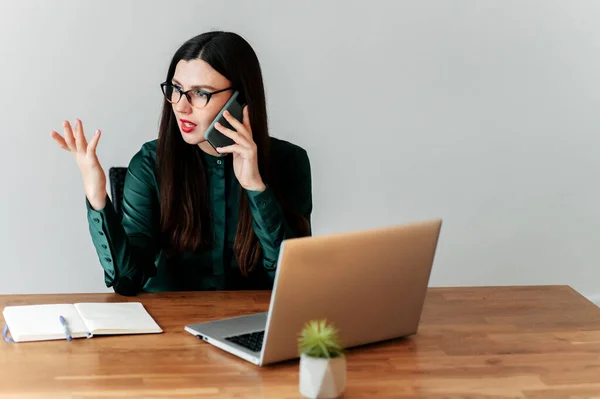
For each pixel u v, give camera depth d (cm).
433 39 359
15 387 156
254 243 242
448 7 358
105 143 342
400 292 182
